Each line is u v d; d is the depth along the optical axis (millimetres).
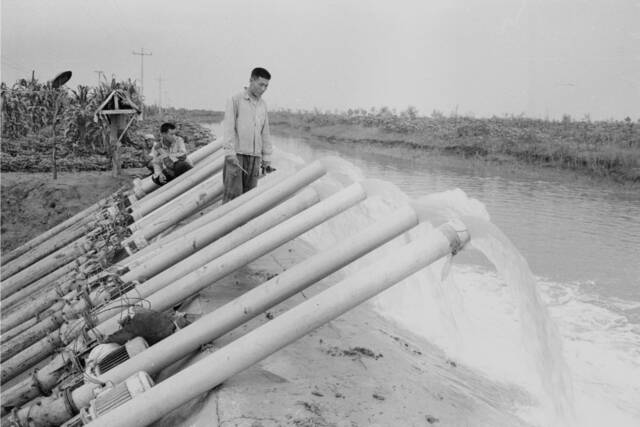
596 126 33125
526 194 19875
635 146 26609
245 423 3400
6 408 5332
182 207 8938
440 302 7336
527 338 3904
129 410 3553
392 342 5363
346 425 3531
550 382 3918
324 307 3760
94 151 21844
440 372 4934
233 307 4398
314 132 61000
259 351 3699
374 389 4102
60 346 6414
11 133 29312
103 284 6758
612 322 7785
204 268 5453
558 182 22656
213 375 3643
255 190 7297
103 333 5441
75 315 6617
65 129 22766
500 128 36594
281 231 5324
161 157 12531
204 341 4379
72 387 4621
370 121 52656
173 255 6543
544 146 29000
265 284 4434
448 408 4051
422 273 7477
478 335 6762
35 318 7660
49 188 15883
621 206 17375
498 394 4883
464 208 4301
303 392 3877
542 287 9500
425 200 4465
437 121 44375
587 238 13000
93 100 21281
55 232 12953
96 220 11742
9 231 14617
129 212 10969
